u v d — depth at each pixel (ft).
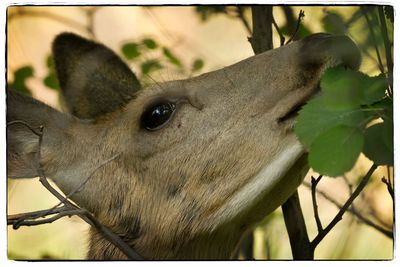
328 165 25.17
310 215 47.32
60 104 40.52
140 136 36.04
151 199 35.65
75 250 46.19
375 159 26.91
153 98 36.24
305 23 42.50
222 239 35.53
